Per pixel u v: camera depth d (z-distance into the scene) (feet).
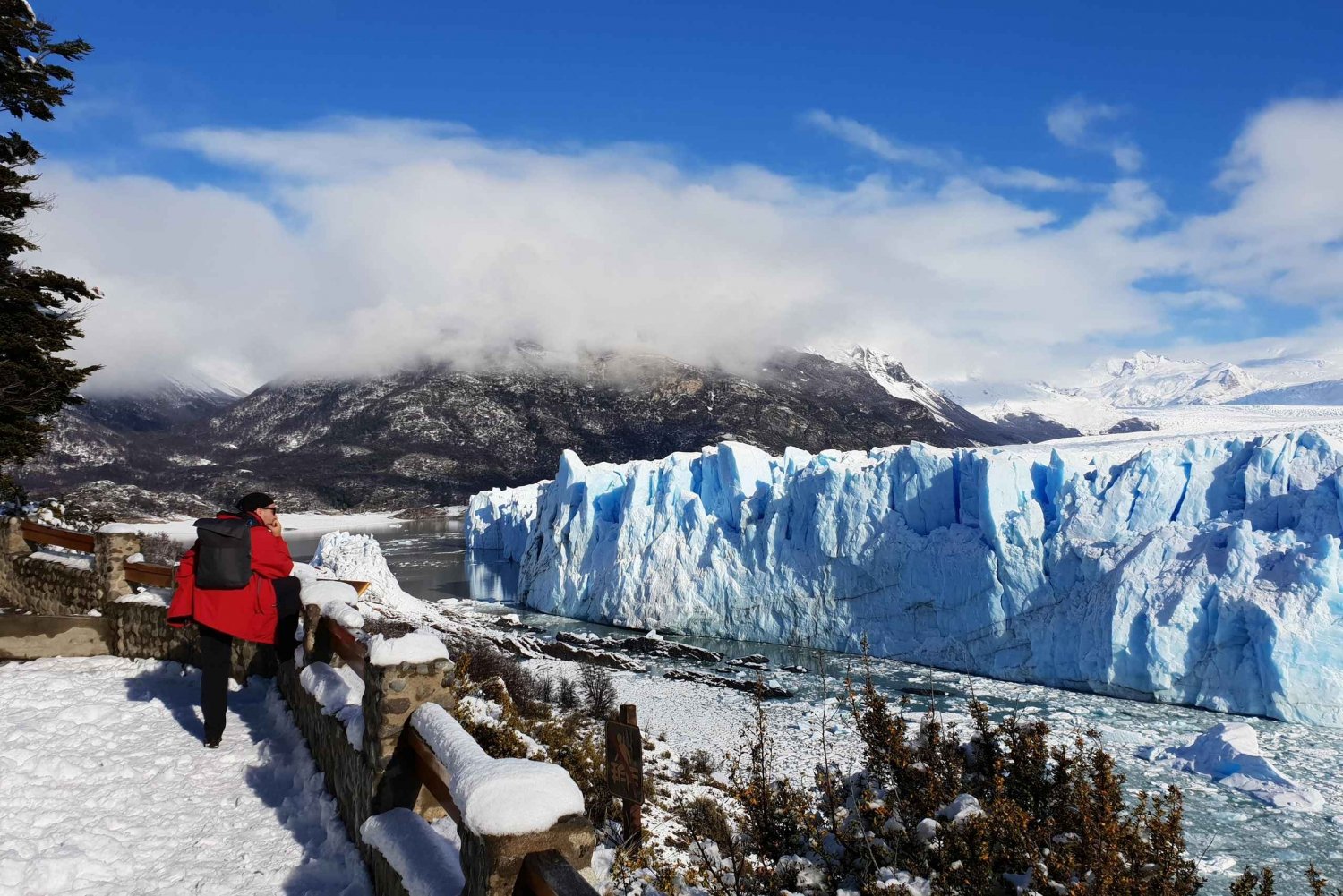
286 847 18.12
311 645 23.47
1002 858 20.29
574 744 42.27
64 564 36.37
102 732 23.90
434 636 17.01
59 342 61.57
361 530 475.31
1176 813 22.07
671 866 26.84
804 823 24.21
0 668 29.89
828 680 126.31
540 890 10.02
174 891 16.40
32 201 58.95
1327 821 70.33
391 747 15.90
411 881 13.44
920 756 24.72
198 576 22.82
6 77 56.08
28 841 17.69
